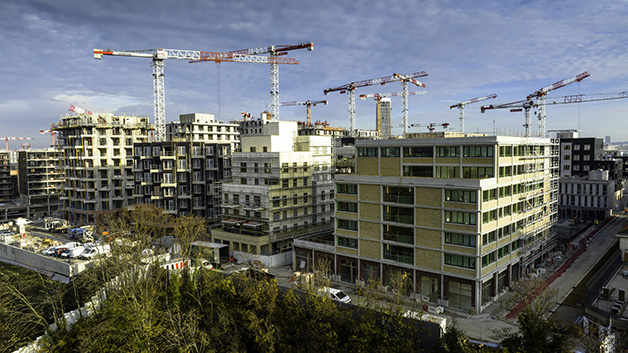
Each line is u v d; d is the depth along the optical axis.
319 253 73.06
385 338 39.16
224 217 92.06
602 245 90.62
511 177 62.72
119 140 134.25
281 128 90.88
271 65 176.88
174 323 46.66
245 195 88.06
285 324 45.56
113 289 56.81
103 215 126.38
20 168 175.88
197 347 42.94
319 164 94.50
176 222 96.94
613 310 48.94
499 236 60.75
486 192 56.09
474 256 55.19
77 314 56.19
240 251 85.56
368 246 65.88
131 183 135.12
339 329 42.97
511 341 36.09
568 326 45.44
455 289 57.88
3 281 62.84
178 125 155.25
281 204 85.69
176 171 113.06
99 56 150.88
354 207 67.94
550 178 79.69
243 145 94.06
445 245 57.94
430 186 58.78
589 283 63.66
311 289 48.41
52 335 50.03
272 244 84.88
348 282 69.31
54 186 175.38
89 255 90.88
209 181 114.19
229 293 51.19
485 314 55.50
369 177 64.88
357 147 70.00
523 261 67.62
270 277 70.69
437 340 38.94
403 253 62.44
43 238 116.62
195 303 52.47
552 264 76.00
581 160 131.50
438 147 62.22
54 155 176.62
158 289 55.84
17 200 190.75
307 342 42.44
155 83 159.12
